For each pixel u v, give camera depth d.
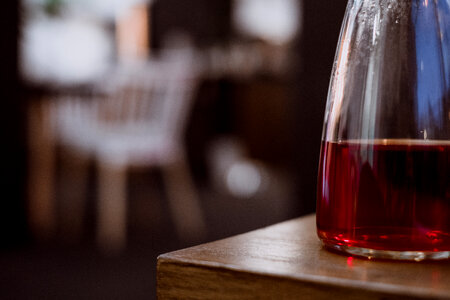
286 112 5.64
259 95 5.71
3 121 2.72
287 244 0.37
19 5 2.72
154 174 4.75
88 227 3.13
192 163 5.34
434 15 0.34
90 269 2.32
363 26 0.35
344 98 0.34
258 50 5.79
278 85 5.66
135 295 1.97
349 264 0.31
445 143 0.33
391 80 0.33
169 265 0.33
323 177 0.36
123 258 2.50
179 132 3.00
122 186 3.20
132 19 5.39
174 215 3.52
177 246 2.74
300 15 2.18
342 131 0.34
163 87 2.87
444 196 0.32
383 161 0.32
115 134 2.87
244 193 4.69
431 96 0.33
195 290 0.32
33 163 3.05
